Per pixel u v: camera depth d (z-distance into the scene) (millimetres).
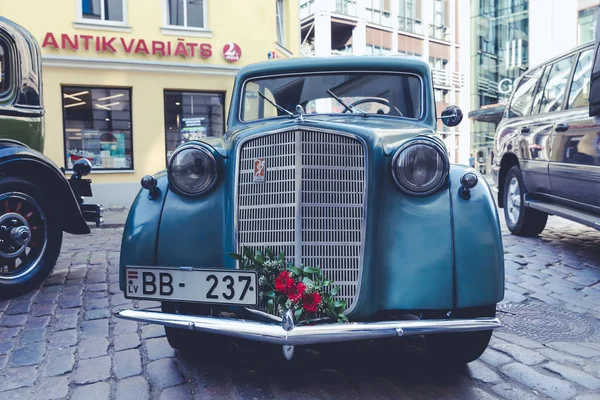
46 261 4832
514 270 5195
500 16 33031
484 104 34812
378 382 2754
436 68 37469
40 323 3809
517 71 32438
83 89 12508
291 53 15945
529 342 3332
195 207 2807
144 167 12977
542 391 2654
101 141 12742
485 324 2334
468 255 2512
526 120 6715
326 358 3078
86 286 4934
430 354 3137
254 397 2584
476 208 2598
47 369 2969
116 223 9938
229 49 13531
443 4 37719
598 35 4789
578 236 7086
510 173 7184
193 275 2537
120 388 2711
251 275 2445
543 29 29875
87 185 5734
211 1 13383
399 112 3818
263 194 2629
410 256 2547
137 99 12805
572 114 5461
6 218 4547
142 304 4305
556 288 4594
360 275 2521
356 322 2314
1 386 2752
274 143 2617
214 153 2820
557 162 5648
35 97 5148
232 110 4098
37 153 4695
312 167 2543
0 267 4605
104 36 12508
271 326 2217
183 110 13422
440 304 2479
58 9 12117
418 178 2611
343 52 33906
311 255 2531
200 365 2998
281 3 16219
